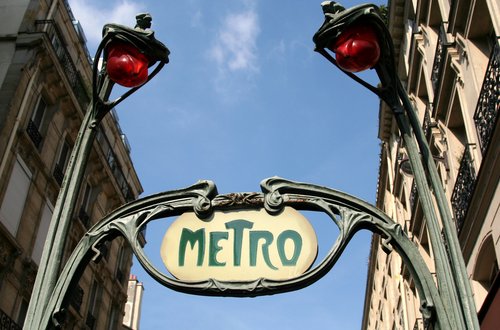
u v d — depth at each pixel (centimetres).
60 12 1881
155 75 356
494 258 982
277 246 287
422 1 1544
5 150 1461
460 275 272
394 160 2141
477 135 1020
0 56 1630
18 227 1519
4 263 1439
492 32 1070
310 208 300
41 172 1666
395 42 1916
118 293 2264
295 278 275
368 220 290
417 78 1678
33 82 1641
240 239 292
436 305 262
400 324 2152
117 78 347
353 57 317
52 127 1748
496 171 859
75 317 1817
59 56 1797
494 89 899
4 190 1455
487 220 930
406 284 1956
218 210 303
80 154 339
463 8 1124
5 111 1498
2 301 1411
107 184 2203
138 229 304
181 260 290
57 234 312
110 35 344
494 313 746
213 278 281
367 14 313
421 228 1586
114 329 2191
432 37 1470
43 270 299
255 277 279
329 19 323
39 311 285
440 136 1373
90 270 1991
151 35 345
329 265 279
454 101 1236
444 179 1345
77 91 1906
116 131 2359
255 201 300
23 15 1727
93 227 310
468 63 1098
